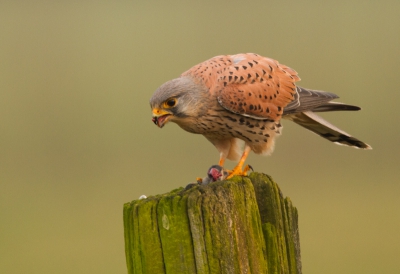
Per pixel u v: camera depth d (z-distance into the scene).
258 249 6.95
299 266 7.71
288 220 7.58
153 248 6.68
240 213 6.85
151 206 6.69
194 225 6.57
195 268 6.58
